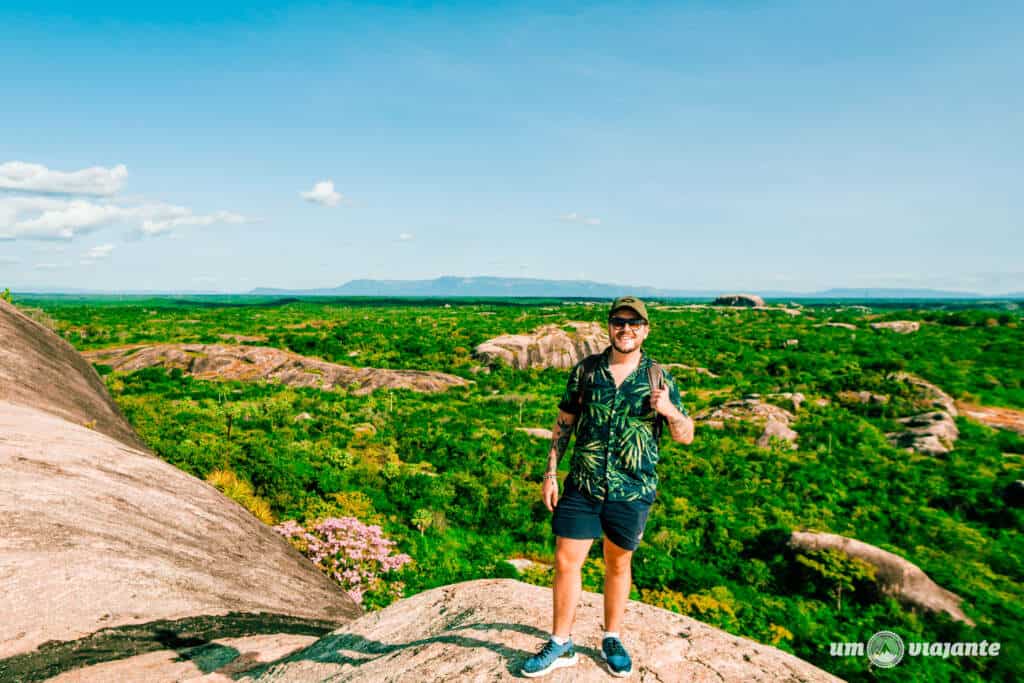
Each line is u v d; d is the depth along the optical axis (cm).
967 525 4025
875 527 3881
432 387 9294
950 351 10656
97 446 882
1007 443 5772
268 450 3431
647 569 3031
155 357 9438
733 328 15650
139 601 538
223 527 823
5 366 1293
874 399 7306
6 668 402
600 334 12138
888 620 2694
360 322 18250
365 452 4875
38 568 519
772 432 5981
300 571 872
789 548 3200
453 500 3731
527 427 6588
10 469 679
